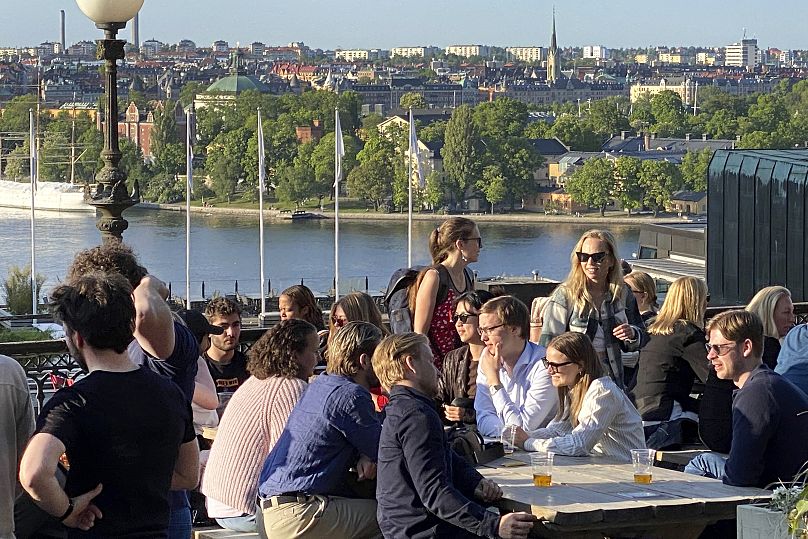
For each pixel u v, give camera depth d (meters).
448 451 8.33
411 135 87.75
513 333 10.52
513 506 8.16
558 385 9.91
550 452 8.85
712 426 10.62
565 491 8.41
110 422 6.67
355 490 8.83
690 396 12.44
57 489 6.51
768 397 8.80
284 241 176.12
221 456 9.36
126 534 6.73
